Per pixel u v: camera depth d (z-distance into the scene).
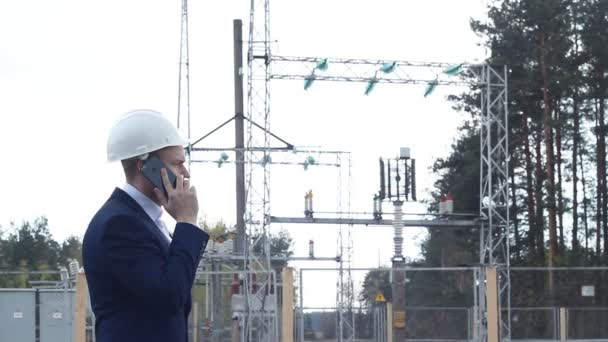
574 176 55.47
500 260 37.78
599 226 54.12
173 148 5.03
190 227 4.78
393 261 28.19
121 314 4.63
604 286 47.84
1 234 65.38
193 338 32.44
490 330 26.81
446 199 37.16
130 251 4.64
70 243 66.38
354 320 29.34
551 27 51.28
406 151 29.48
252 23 34.00
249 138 34.28
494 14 52.97
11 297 26.14
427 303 51.81
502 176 39.00
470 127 53.56
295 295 28.44
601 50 52.28
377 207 36.31
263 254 35.09
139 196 4.93
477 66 35.97
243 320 30.28
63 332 26.19
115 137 5.01
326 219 35.84
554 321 34.22
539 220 52.75
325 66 33.56
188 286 4.71
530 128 53.12
